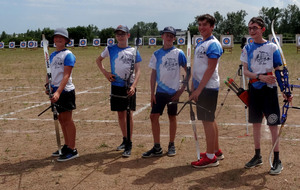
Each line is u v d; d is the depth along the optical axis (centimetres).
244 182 312
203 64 331
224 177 324
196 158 379
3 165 368
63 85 356
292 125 506
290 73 1134
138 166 359
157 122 383
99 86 977
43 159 386
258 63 329
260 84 329
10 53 3269
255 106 338
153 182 316
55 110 364
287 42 4528
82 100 763
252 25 327
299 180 312
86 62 1870
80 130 509
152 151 385
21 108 679
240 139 446
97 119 577
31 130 512
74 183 317
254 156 349
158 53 375
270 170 329
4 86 1002
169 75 369
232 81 354
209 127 342
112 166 360
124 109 403
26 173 345
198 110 341
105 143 443
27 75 1280
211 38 330
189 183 312
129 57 390
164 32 366
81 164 368
